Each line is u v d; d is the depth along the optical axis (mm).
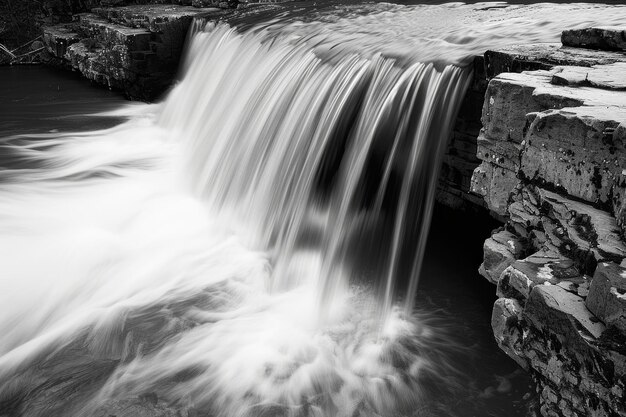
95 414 4422
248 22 12094
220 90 10461
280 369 4871
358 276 6105
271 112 8227
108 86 15336
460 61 5918
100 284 6254
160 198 8555
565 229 3186
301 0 14969
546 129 3324
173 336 5320
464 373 4852
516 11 9188
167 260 6703
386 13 11062
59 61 17766
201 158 9359
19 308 5836
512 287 3285
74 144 11055
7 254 6750
